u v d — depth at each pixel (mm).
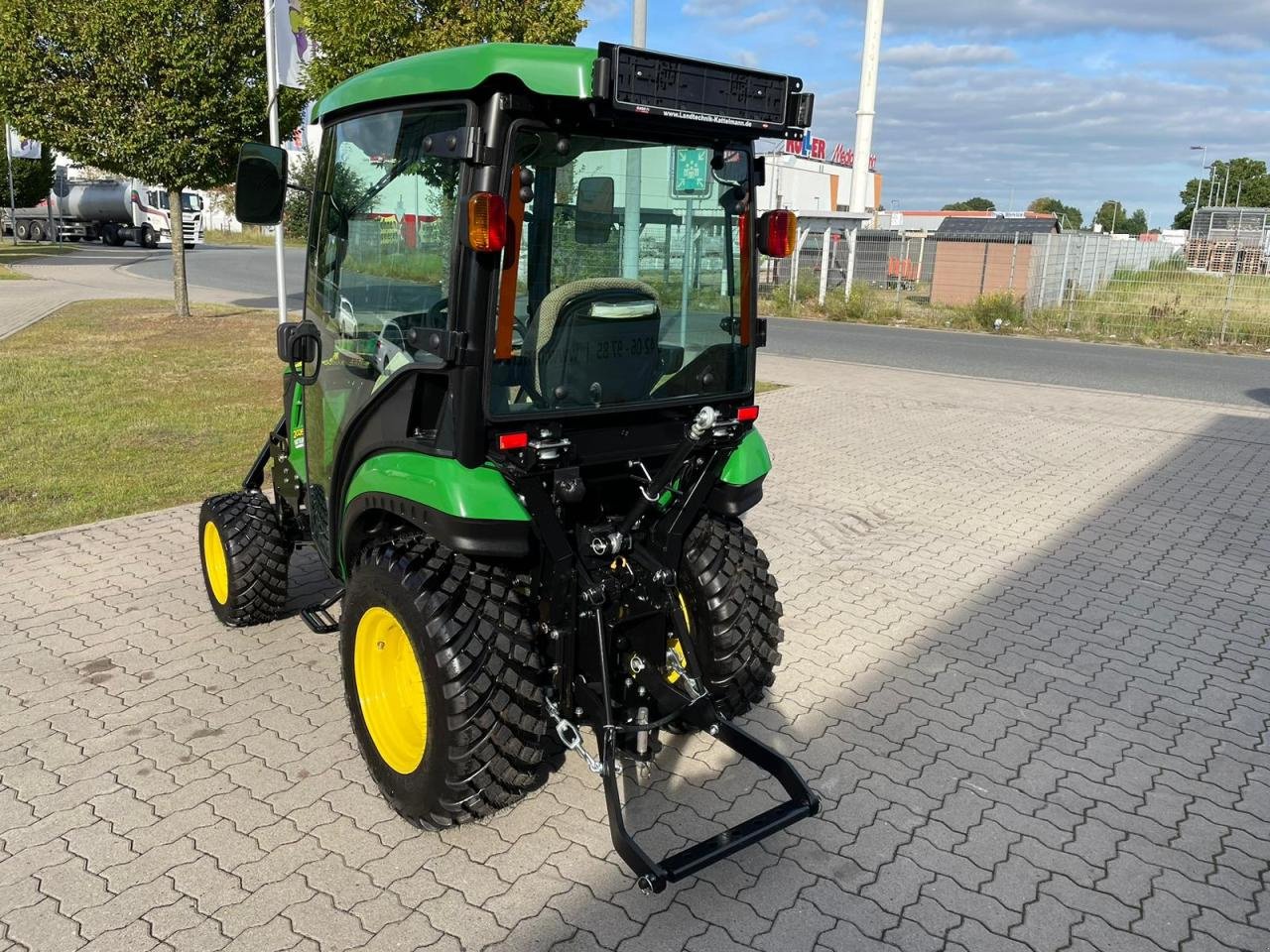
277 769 3775
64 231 44438
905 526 7082
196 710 4199
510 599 3244
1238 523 7254
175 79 13852
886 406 11820
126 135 14070
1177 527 7141
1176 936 2990
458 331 2936
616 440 3346
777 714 4305
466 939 2900
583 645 3340
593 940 2910
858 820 3537
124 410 10086
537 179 3025
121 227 43156
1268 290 20547
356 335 3633
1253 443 9930
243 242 51750
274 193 3852
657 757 3918
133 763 3793
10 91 13906
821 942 2926
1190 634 5258
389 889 3115
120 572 5762
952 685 4609
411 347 3217
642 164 3246
